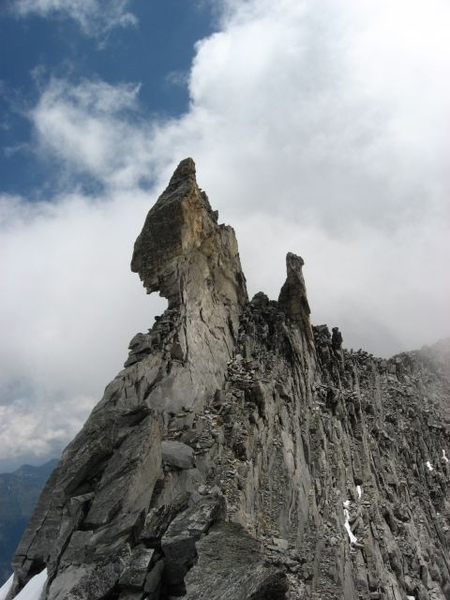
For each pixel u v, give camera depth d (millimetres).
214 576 14633
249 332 44062
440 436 73125
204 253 43688
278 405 38000
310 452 39312
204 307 40406
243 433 31172
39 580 19578
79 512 20297
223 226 49562
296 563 27188
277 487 31719
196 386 33188
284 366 43531
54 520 21453
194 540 16672
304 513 32344
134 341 33344
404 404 70250
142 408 24188
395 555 39062
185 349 34594
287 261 53719
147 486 21422
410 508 50719
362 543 35656
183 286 38344
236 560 15555
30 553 20844
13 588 20562
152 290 39219
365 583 32750
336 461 41094
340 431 45219
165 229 40188
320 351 54875
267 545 27109
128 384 29422
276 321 47562
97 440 23000
